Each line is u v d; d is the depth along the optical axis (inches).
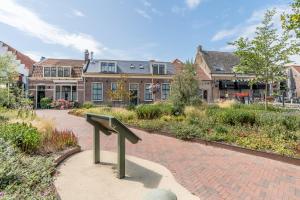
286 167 199.9
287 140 265.7
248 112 368.5
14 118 360.8
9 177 131.0
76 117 598.5
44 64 1056.8
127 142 291.1
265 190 151.0
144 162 203.6
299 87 1293.1
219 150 259.8
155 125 381.1
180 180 166.4
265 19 477.1
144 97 1074.7
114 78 1039.6
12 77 527.8
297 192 148.3
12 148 163.0
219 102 693.3
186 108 482.3
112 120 151.9
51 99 997.8
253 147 249.1
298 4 261.4
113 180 156.6
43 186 132.4
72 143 237.3
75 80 1031.6
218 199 137.0
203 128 333.7
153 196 85.7
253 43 482.0
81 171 172.2
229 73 1160.8
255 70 499.8
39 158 175.0
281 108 586.2
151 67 1102.4
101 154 224.4
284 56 465.1
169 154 238.7
